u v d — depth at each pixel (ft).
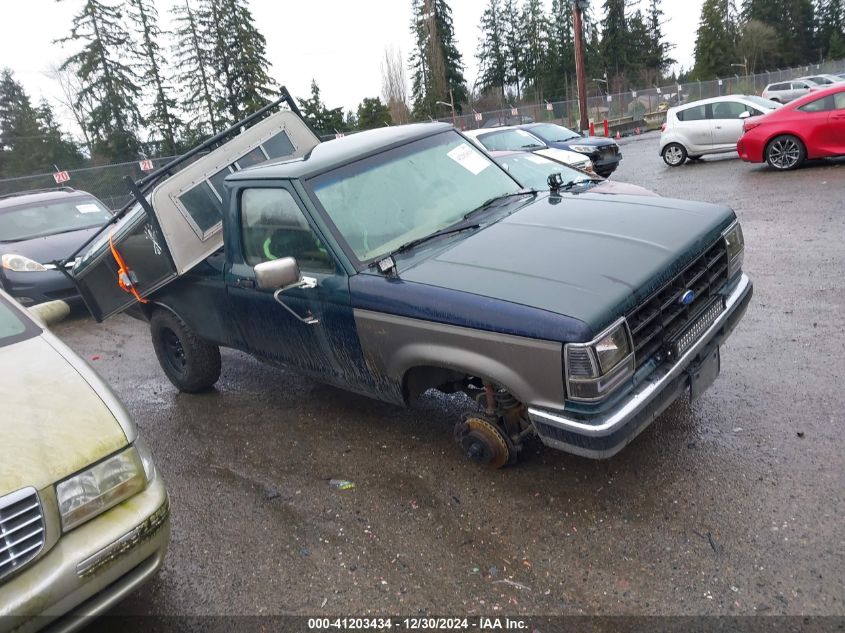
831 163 39.99
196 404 18.07
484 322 9.94
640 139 97.19
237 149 16.33
